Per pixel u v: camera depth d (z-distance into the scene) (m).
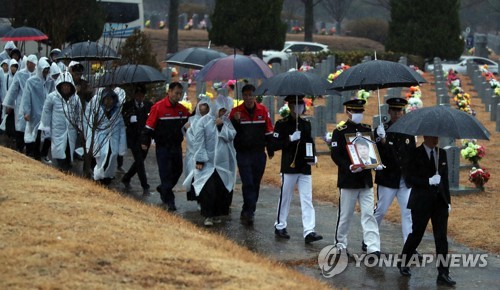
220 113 20.88
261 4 61.03
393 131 16.19
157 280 12.27
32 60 29.06
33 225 14.36
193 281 12.34
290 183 19.77
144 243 13.88
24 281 11.76
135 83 25.06
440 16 66.00
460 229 21.00
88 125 23.06
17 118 29.14
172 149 22.77
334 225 21.59
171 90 22.64
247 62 22.05
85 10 49.53
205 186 20.81
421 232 16.77
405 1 66.56
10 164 20.11
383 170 18.44
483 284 16.73
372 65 18.50
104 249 13.27
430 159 16.53
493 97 42.31
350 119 18.11
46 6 44.97
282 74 20.14
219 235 18.88
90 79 27.34
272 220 21.92
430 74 63.03
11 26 45.50
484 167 30.38
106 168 24.62
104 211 16.12
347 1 132.12
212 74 21.94
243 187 21.50
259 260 14.95
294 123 19.70
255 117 21.27
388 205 18.58
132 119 25.03
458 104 41.53
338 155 18.05
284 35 62.12
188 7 123.94
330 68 51.69
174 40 78.50
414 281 16.77
